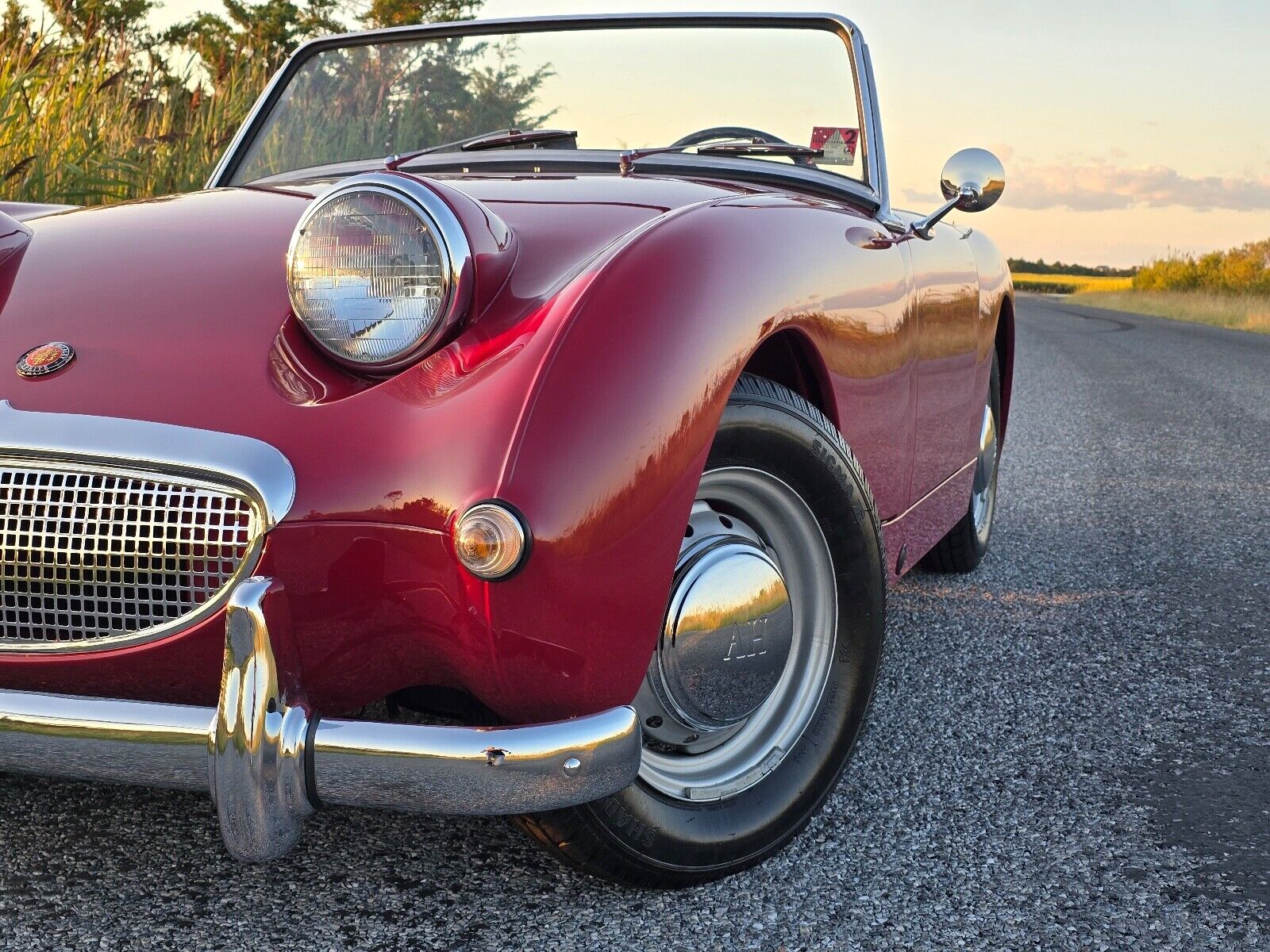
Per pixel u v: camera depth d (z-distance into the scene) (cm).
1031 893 151
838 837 164
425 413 124
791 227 159
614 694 130
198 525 125
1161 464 468
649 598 130
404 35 245
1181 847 163
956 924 144
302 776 121
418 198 129
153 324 137
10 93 381
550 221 148
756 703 153
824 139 223
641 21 233
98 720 123
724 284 139
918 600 276
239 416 126
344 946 137
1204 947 140
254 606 119
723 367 135
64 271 150
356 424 125
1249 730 204
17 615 130
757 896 149
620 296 131
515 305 132
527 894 148
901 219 217
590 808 139
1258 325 1886
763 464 152
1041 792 179
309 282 130
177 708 123
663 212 151
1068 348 1188
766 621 151
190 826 163
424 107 239
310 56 253
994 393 296
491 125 236
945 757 191
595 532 123
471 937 139
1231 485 424
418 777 121
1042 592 285
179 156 416
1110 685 224
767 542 161
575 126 230
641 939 139
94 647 127
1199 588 289
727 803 154
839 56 227
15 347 137
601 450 124
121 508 126
